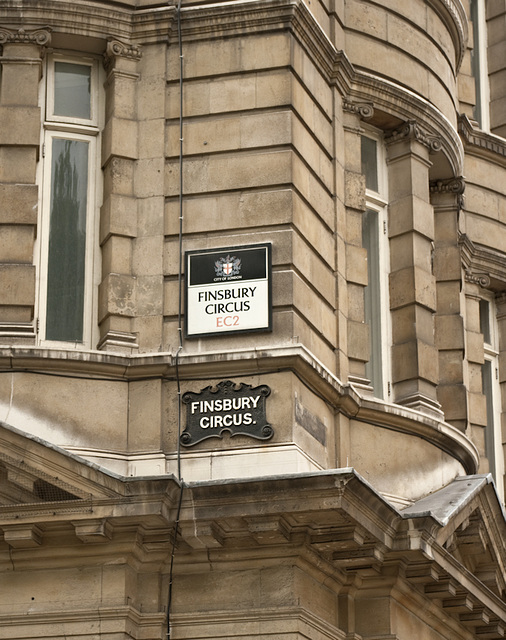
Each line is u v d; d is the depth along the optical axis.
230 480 21.58
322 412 24.11
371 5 27.83
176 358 23.45
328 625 22.89
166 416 23.38
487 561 26.16
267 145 24.36
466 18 31.28
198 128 24.73
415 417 25.89
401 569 23.62
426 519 22.77
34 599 22.19
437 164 29.45
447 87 29.61
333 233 25.66
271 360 23.11
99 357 23.36
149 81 25.14
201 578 22.55
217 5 25.11
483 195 34.53
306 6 25.33
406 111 27.84
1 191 24.44
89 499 21.50
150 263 24.23
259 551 22.34
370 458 25.14
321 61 25.97
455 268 30.41
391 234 27.77
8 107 24.81
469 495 24.98
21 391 23.23
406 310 27.25
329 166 25.89
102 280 24.41
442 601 25.23
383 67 27.67
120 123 24.86
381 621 23.67
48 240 24.78
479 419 32.91
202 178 24.45
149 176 24.67
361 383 25.56
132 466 23.09
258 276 23.72
